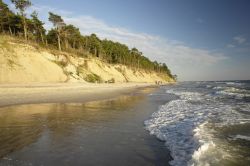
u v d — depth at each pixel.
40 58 40.69
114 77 68.06
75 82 42.94
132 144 7.70
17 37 46.28
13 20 54.41
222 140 7.64
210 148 6.73
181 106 17.70
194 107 16.89
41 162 5.91
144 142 7.95
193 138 7.94
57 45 64.25
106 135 8.82
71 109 15.36
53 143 7.60
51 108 15.62
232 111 14.45
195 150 6.55
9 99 19.20
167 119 12.23
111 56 93.00
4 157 6.23
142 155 6.61
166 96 28.19
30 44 42.41
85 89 35.47
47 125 10.30
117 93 32.25
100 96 26.22
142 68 119.81
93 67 59.25
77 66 51.69
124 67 91.00
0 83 29.64
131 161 6.14
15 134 8.67
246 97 25.23
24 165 5.67
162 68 166.75
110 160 6.18
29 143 7.56
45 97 22.31
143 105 18.45
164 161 6.16
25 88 23.95
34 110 14.52
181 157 6.37
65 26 64.69
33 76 35.62
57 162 5.93
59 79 40.56
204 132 8.77
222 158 5.96
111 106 17.58
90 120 11.74
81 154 6.59
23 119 11.55
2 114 12.91
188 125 10.40
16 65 34.44
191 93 33.84
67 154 6.56
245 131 8.95
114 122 11.37
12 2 46.38
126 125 10.70
